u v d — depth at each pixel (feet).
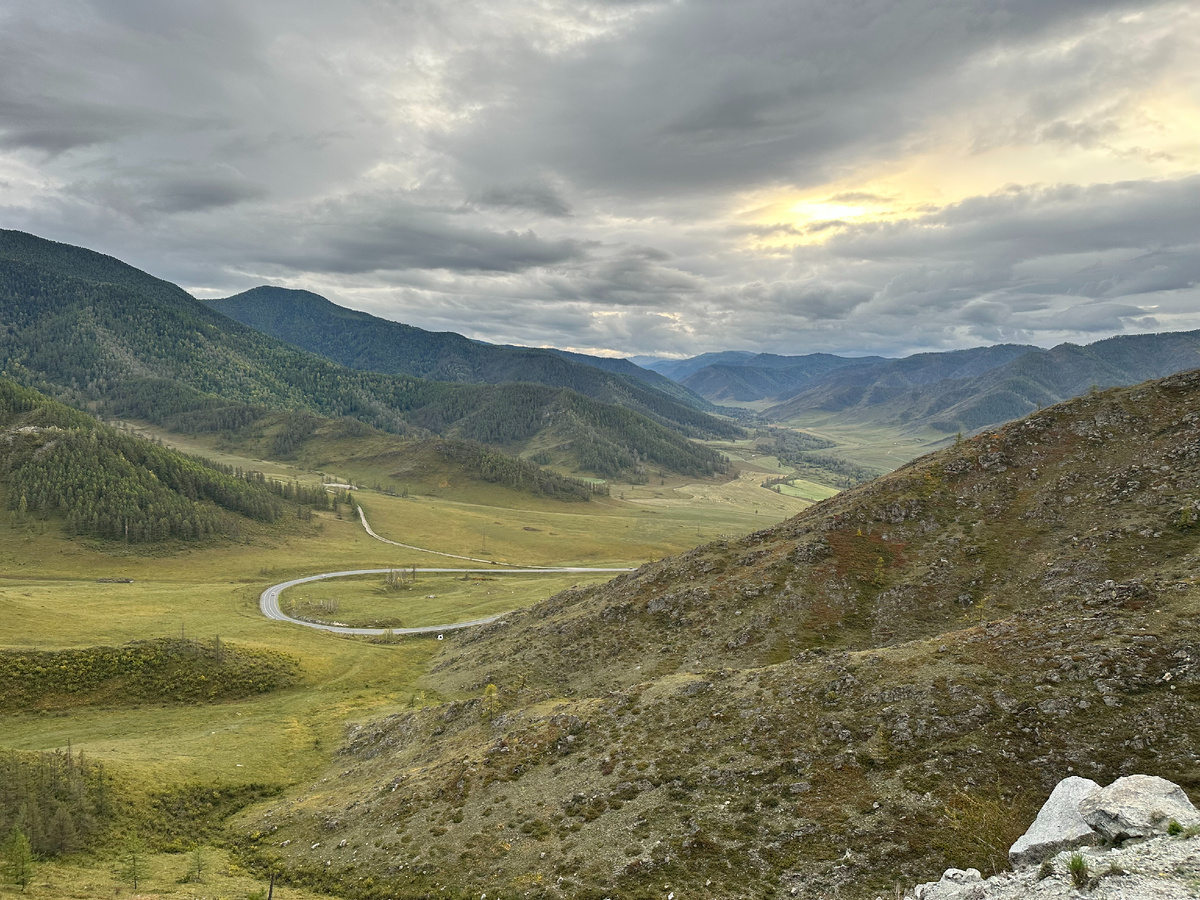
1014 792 135.03
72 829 201.26
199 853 188.03
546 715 243.40
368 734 301.63
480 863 164.45
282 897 165.17
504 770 207.10
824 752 168.35
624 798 174.40
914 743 160.45
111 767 246.06
